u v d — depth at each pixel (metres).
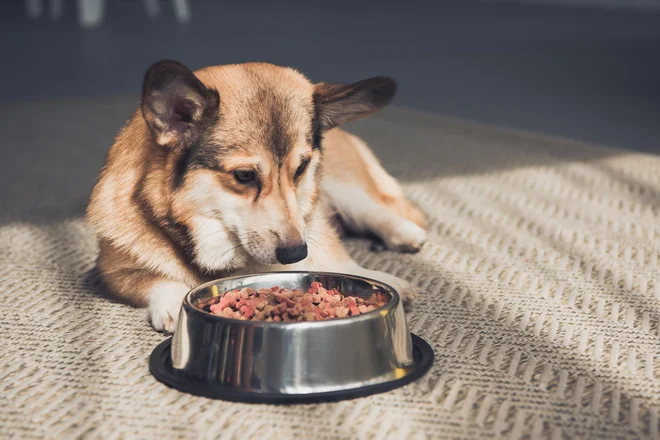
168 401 1.07
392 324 1.10
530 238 1.53
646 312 1.27
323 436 1.02
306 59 3.74
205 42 4.21
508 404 1.07
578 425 1.03
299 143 1.27
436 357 1.15
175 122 1.23
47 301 1.30
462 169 1.96
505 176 1.88
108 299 1.31
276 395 1.05
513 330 1.22
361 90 1.32
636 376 1.12
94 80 3.23
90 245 1.51
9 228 1.58
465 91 3.18
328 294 1.18
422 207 1.69
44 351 1.17
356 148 1.61
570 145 2.19
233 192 1.24
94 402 1.07
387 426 1.03
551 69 3.72
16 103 2.80
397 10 6.29
